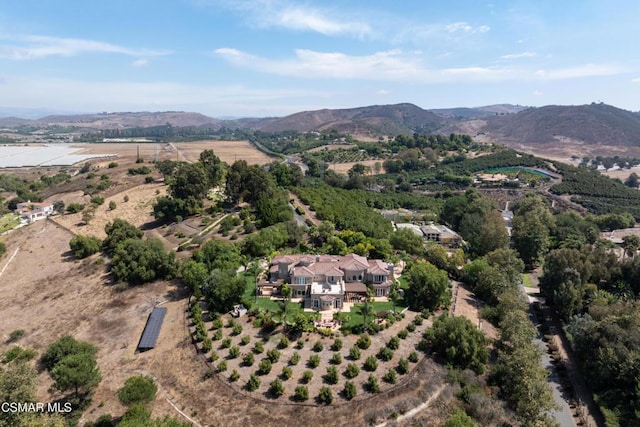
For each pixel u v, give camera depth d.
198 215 149.75
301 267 89.81
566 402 66.50
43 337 80.31
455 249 131.62
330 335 72.31
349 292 85.31
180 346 71.25
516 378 61.00
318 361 64.81
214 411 56.38
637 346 66.56
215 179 170.12
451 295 91.88
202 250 104.38
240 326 73.94
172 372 65.25
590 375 69.56
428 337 72.12
